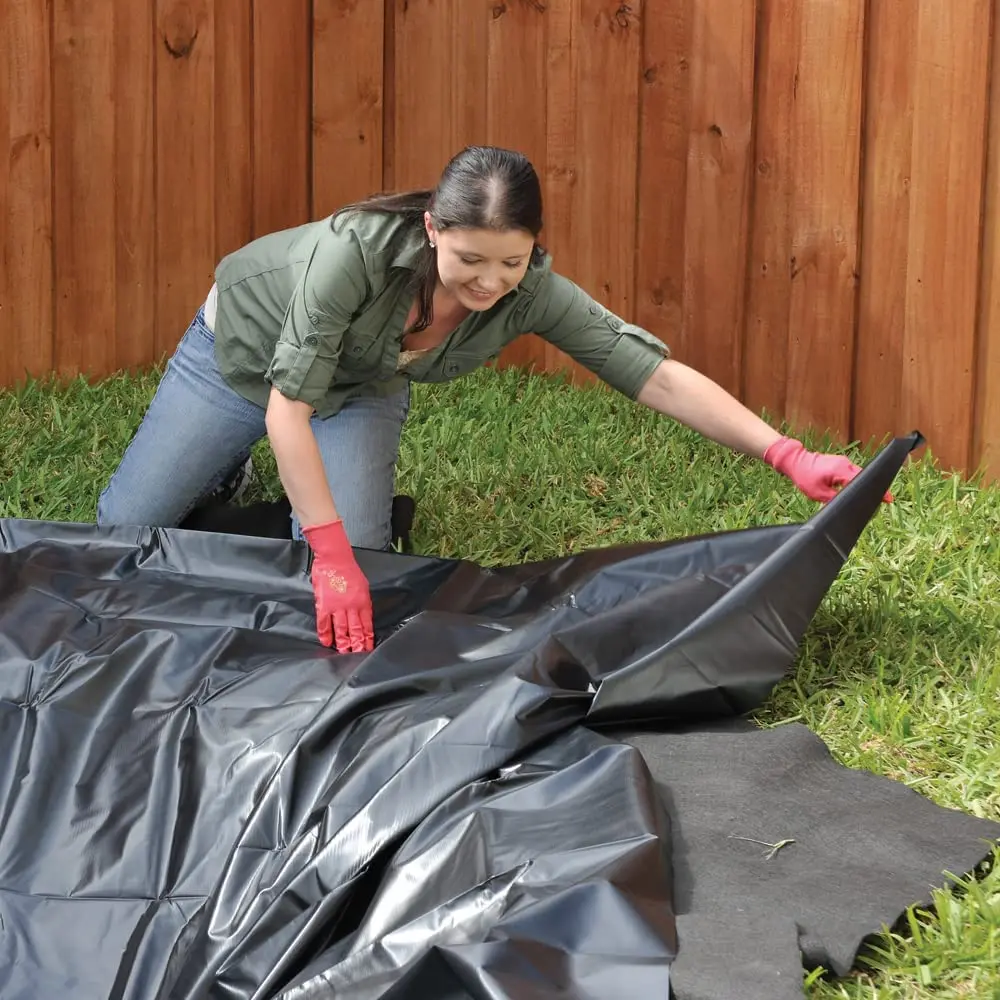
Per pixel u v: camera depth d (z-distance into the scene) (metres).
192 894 2.26
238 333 3.33
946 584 3.33
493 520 3.90
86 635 2.84
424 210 2.87
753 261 4.60
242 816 2.39
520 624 2.84
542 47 4.93
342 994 1.84
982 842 2.22
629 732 2.58
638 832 1.99
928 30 4.07
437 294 2.99
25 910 2.23
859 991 1.94
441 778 2.24
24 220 4.83
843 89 4.27
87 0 4.81
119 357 5.09
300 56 5.17
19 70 4.74
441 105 5.13
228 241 5.19
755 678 2.66
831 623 3.14
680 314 4.81
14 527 3.29
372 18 5.12
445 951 1.73
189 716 2.57
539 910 1.83
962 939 2.02
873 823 2.27
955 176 4.07
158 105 4.98
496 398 4.76
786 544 2.82
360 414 3.38
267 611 3.02
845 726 2.72
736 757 2.45
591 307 3.15
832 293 4.39
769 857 2.15
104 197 4.96
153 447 3.50
